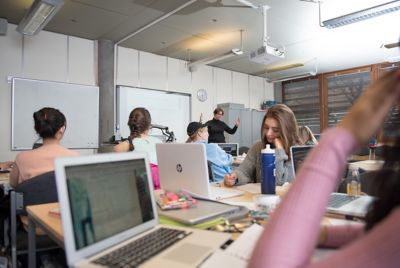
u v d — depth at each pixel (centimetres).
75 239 71
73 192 74
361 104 54
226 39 541
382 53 606
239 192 163
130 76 589
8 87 459
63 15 436
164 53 625
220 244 84
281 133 192
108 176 86
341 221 101
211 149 227
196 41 551
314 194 49
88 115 531
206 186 142
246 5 400
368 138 53
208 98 724
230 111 722
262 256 46
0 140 452
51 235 109
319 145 54
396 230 42
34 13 360
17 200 174
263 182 146
